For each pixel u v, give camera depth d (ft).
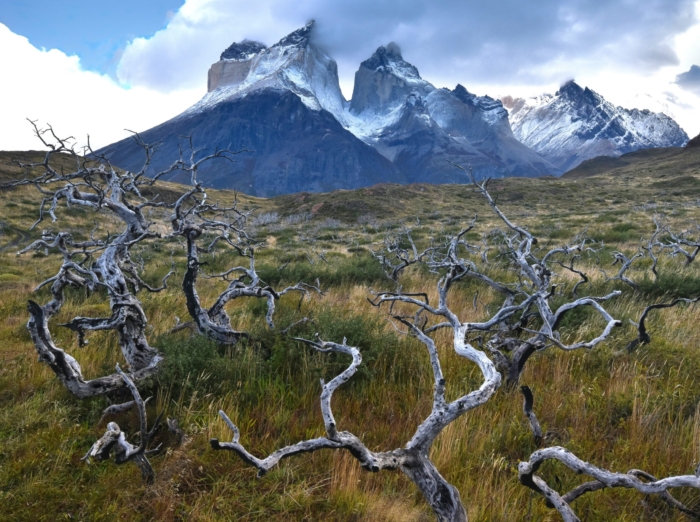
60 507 10.72
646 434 12.78
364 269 41.81
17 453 12.50
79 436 13.30
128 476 11.58
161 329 23.53
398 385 16.10
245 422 13.66
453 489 7.32
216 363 16.07
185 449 12.28
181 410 14.14
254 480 11.43
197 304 18.56
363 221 137.49
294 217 146.92
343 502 10.78
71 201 16.37
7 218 106.93
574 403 14.33
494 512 10.21
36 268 61.05
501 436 12.91
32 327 13.19
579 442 12.57
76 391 13.97
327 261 55.31
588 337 19.39
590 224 91.66
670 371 16.25
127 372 15.52
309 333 18.37
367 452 6.98
